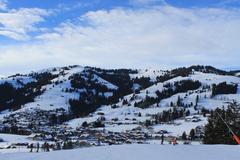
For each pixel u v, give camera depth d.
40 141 188.50
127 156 18.19
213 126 54.66
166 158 17.48
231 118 53.88
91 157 17.73
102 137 197.00
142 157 17.84
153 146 25.11
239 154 19.73
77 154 19.11
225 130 53.03
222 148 23.62
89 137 198.25
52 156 18.16
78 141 162.12
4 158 17.41
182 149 22.50
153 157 17.91
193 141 125.00
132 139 194.38
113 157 17.80
